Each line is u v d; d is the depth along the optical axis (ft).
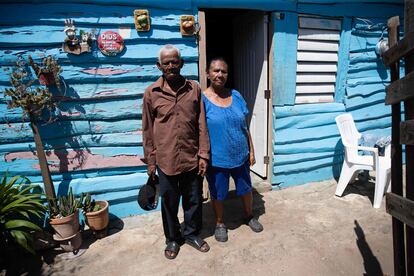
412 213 4.81
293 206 11.08
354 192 12.12
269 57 11.68
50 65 8.74
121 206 10.64
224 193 8.82
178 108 7.34
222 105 8.36
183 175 8.02
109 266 8.14
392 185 5.62
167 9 9.86
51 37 8.99
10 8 8.63
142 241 9.25
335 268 7.63
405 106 4.94
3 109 9.05
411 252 5.17
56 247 9.02
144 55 9.86
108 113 9.89
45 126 9.43
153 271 7.82
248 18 12.57
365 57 13.14
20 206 8.23
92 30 9.23
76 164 9.91
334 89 13.08
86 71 9.42
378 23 13.01
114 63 9.66
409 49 4.63
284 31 11.36
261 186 12.46
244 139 8.64
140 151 10.50
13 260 8.56
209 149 8.01
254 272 7.60
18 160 9.48
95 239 9.46
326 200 11.50
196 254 8.41
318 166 13.33
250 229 9.57
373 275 7.33
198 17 10.21
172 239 8.46
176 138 7.43
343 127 12.03
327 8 11.81
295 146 12.59
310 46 12.06
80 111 9.63
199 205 8.45
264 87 12.05
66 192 9.89
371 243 8.63
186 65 10.39
